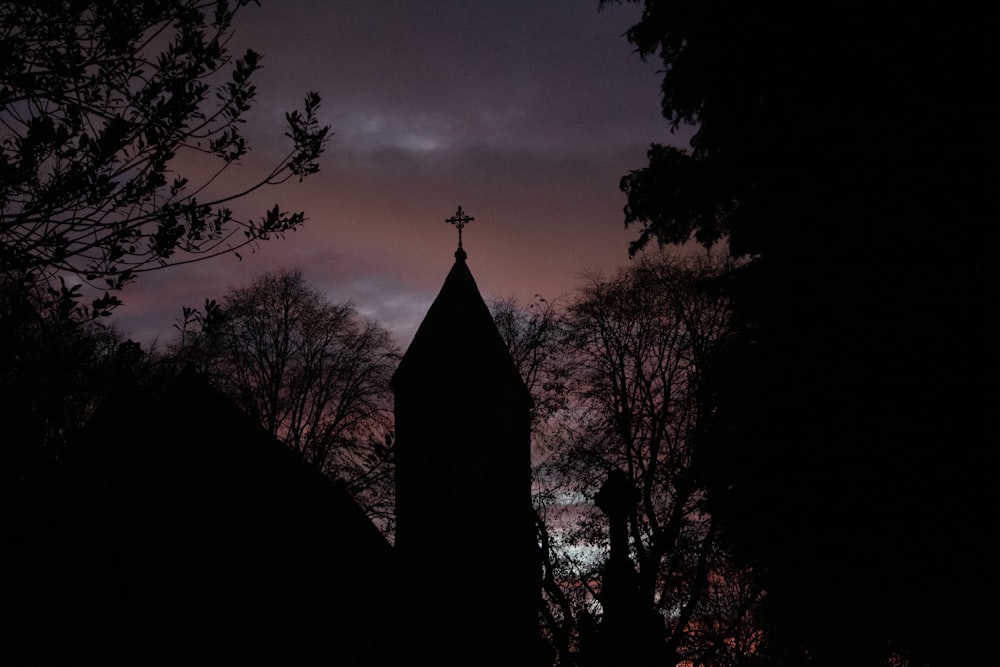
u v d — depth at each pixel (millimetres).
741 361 13984
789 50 12906
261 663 13781
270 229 5941
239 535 13383
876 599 11766
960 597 11055
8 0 4926
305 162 6152
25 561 6391
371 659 18562
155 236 5449
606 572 7379
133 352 5438
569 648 23734
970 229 11266
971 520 10922
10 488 5109
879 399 11555
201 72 5590
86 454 6469
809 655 15656
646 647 7113
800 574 12609
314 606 16328
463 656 22453
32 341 5023
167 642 9250
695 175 15484
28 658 6914
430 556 23656
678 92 15102
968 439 10969
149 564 8672
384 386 34375
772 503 12859
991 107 11242
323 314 34156
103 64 5234
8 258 4848
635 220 16797
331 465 32156
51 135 4941
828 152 12398
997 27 11156
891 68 11883
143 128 5406
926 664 11859
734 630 22094
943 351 11164
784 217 13273
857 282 11961
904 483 11273
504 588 23375
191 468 9047
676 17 14648
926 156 11531
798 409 12469
